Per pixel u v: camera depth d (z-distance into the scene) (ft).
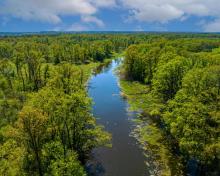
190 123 167.43
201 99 186.80
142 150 211.41
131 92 370.53
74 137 180.55
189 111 172.76
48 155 153.69
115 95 359.87
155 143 221.05
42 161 153.99
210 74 204.85
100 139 189.16
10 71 395.75
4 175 138.82
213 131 160.56
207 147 152.05
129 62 456.86
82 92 235.20
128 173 182.70
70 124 176.04
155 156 202.18
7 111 230.48
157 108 276.82
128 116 283.59
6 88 321.11
